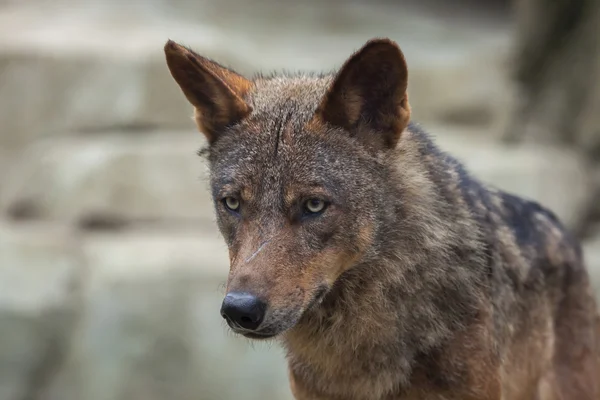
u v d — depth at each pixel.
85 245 14.18
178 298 13.29
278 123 5.98
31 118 16.39
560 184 15.49
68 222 14.68
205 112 6.37
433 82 18.45
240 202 5.85
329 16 23.61
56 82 16.36
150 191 14.77
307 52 20.05
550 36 16.86
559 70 16.97
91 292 13.52
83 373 13.51
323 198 5.72
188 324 13.29
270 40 20.92
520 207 7.40
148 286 13.27
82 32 18.20
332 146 5.89
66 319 13.74
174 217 14.75
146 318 13.29
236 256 5.71
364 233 5.89
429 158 6.50
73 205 14.70
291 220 5.73
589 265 14.07
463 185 6.76
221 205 6.01
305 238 5.71
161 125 16.06
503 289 6.63
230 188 5.86
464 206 6.52
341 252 5.83
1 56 16.52
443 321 6.14
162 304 13.29
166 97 16.08
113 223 14.70
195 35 18.39
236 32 21.00
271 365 13.41
